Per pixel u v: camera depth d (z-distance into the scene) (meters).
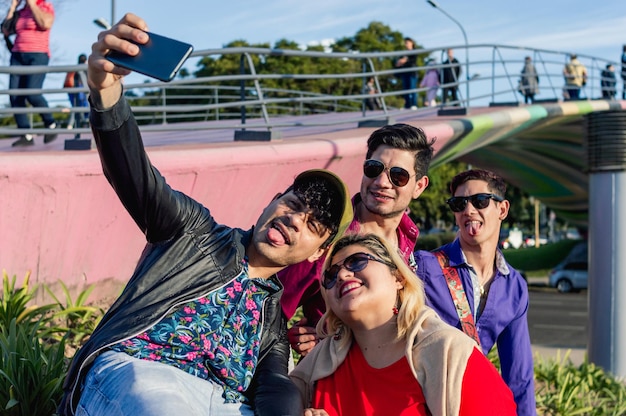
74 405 2.45
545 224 73.62
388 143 3.74
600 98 21.58
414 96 17.30
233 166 7.18
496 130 15.48
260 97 8.71
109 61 2.37
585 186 32.12
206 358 2.52
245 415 2.54
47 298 6.02
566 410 7.83
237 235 2.80
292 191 2.86
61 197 5.91
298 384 2.94
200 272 2.62
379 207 3.75
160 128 7.43
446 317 4.07
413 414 2.63
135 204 2.60
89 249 6.38
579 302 27.28
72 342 5.38
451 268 4.14
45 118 9.99
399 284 2.79
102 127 2.48
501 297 4.13
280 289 2.84
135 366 2.33
